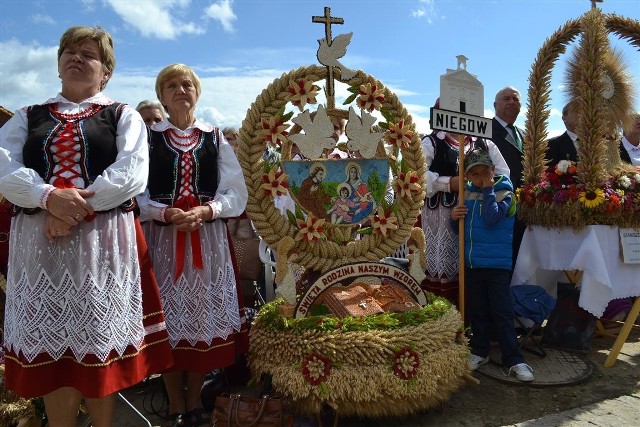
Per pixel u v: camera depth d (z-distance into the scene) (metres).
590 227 3.86
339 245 3.37
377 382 2.76
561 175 4.09
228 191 2.93
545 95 4.38
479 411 3.15
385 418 3.01
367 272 3.20
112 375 2.14
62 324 2.08
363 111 3.40
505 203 3.67
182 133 2.88
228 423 2.60
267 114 3.22
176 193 2.81
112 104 2.38
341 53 3.34
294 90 3.23
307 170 3.32
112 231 2.19
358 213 3.39
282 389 2.82
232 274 2.94
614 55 4.34
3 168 2.09
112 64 2.47
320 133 3.30
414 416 3.07
